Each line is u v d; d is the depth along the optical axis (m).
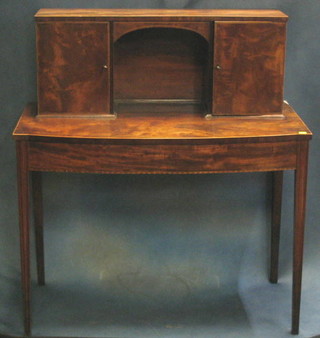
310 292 3.16
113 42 2.75
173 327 2.95
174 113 2.88
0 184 3.19
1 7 2.98
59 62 2.76
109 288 3.21
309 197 3.24
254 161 2.64
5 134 3.12
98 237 3.26
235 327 2.96
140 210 3.23
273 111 2.82
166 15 2.74
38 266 3.21
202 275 3.28
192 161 2.61
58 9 2.91
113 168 2.62
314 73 3.09
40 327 2.94
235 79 2.78
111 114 2.80
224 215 3.25
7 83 3.06
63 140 2.60
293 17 3.03
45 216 3.23
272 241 3.22
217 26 2.73
